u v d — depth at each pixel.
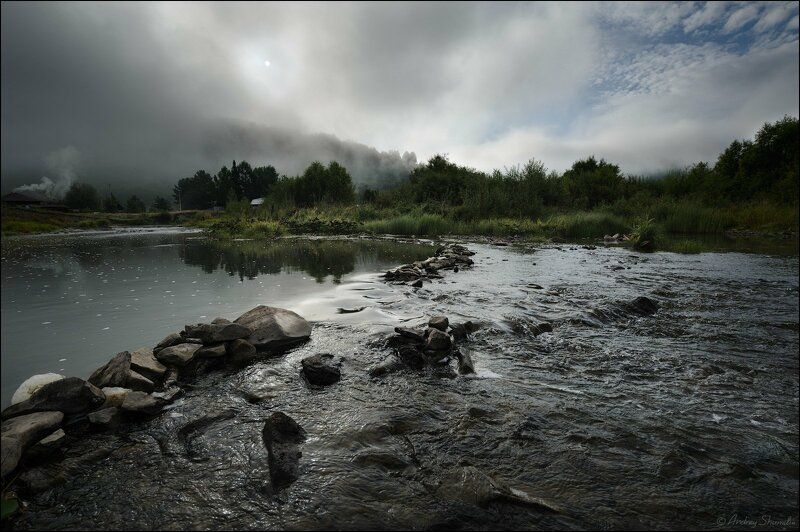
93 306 4.93
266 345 3.54
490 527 1.54
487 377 3.04
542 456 2.02
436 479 1.82
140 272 7.91
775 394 2.83
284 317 3.97
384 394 2.72
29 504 1.69
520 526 1.54
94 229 35.50
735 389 2.90
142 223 52.00
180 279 7.02
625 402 2.66
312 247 13.45
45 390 2.30
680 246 12.40
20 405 2.22
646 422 2.39
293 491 1.74
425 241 15.73
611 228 18.09
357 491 1.73
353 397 2.67
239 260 9.92
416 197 28.28
